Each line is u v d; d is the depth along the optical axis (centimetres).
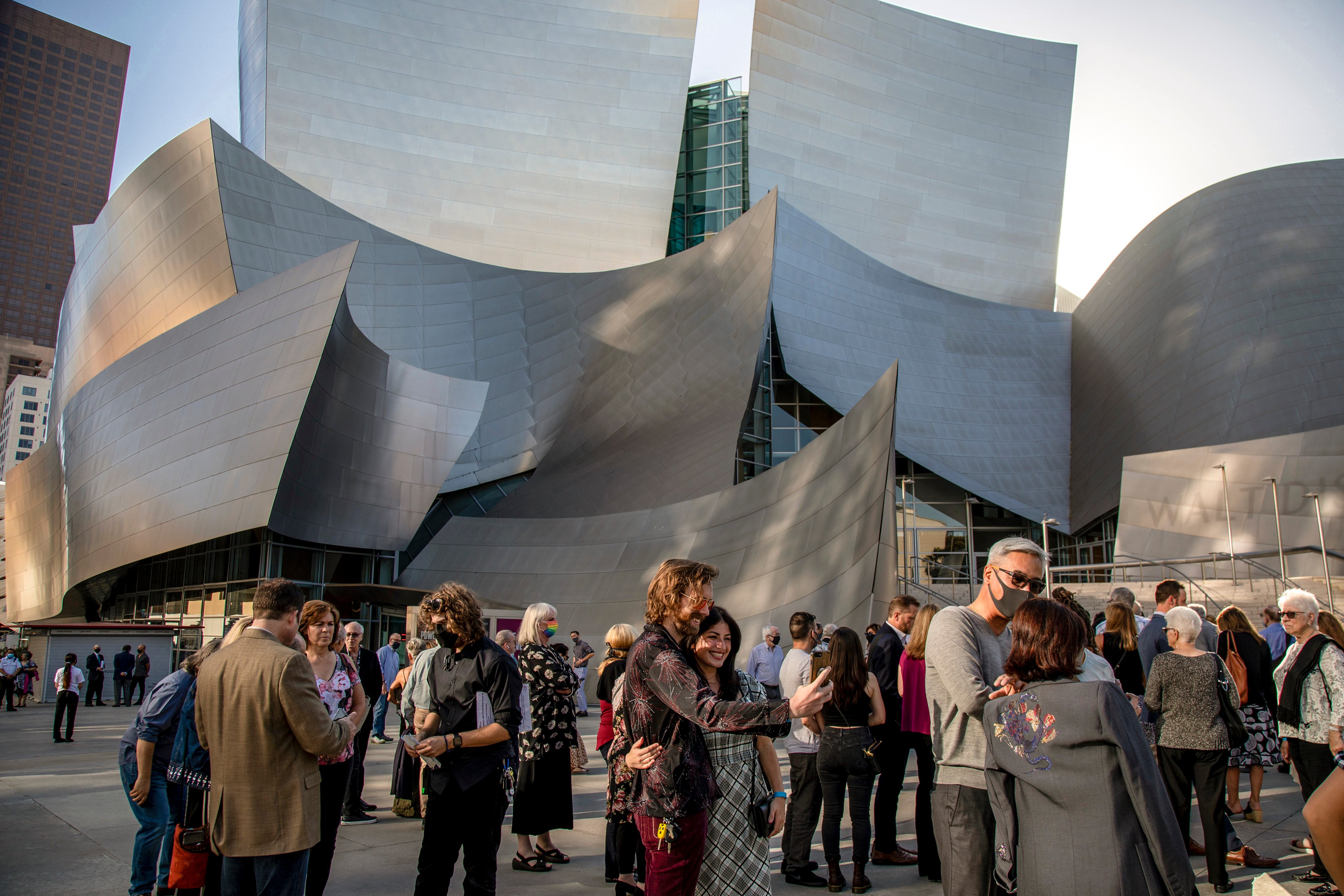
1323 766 596
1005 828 342
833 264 3356
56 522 2820
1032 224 4331
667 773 340
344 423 2227
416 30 3962
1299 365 2700
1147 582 2283
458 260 3189
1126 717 312
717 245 2852
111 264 2961
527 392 3066
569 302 3198
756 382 2434
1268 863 607
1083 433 3350
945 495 3153
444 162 3897
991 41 4428
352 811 786
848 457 1678
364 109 3822
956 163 4269
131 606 2895
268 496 2016
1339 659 589
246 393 2156
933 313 3556
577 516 2445
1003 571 409
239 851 381
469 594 485
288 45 3747
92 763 1105
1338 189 3147
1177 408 2894
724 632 369
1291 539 2194
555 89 4053
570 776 606
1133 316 3341
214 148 2683
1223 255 3078
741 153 4203
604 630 1950
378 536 2341
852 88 4138
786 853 589
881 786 642
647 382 2806
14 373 17662
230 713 388
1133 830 304
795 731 593
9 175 19675
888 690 643
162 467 2250
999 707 344
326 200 3086
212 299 2691
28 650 2194
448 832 454
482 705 466
